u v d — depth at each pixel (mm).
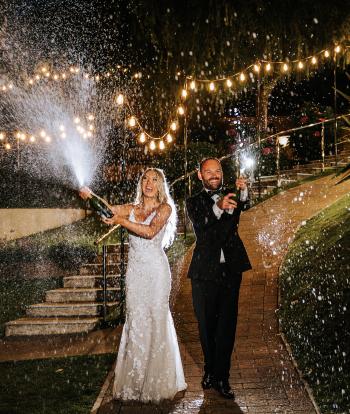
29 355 7047
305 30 16547
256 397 4949
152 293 5059
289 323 6848
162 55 17516
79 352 7012
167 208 5168
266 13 16203
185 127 13297
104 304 8430
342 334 5941
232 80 18375
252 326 6965
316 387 5047
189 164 17109
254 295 8125
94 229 15539
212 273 4953
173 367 5039
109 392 5367
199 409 4770
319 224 10445
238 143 19047
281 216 12203
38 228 15258
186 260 10461
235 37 16469
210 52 17172
